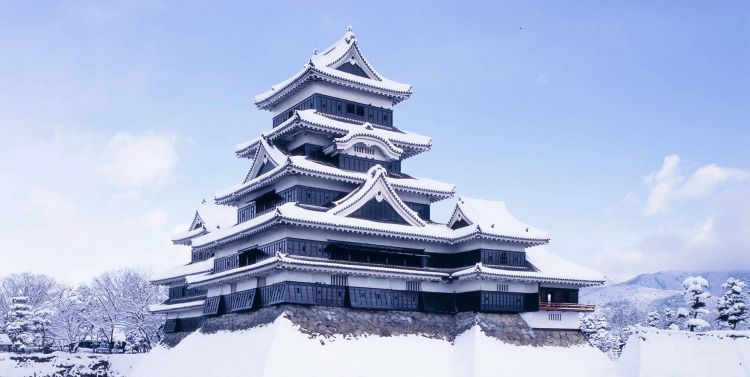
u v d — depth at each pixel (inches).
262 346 2385.6
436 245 3009.4
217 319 2972.4
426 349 2704.2
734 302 3772.1
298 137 3088.1
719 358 2802.7
